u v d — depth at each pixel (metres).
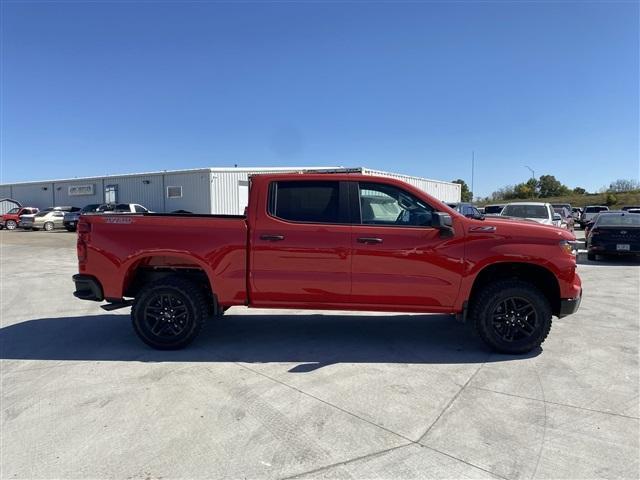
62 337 6.00
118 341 5.81
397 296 5.16
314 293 5.20
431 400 4.00
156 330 5.40
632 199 71.25
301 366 4.86
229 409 3.84
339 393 4.15
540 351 5.32
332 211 5.23
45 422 3.62
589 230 15.27
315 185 5.28
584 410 3.82
